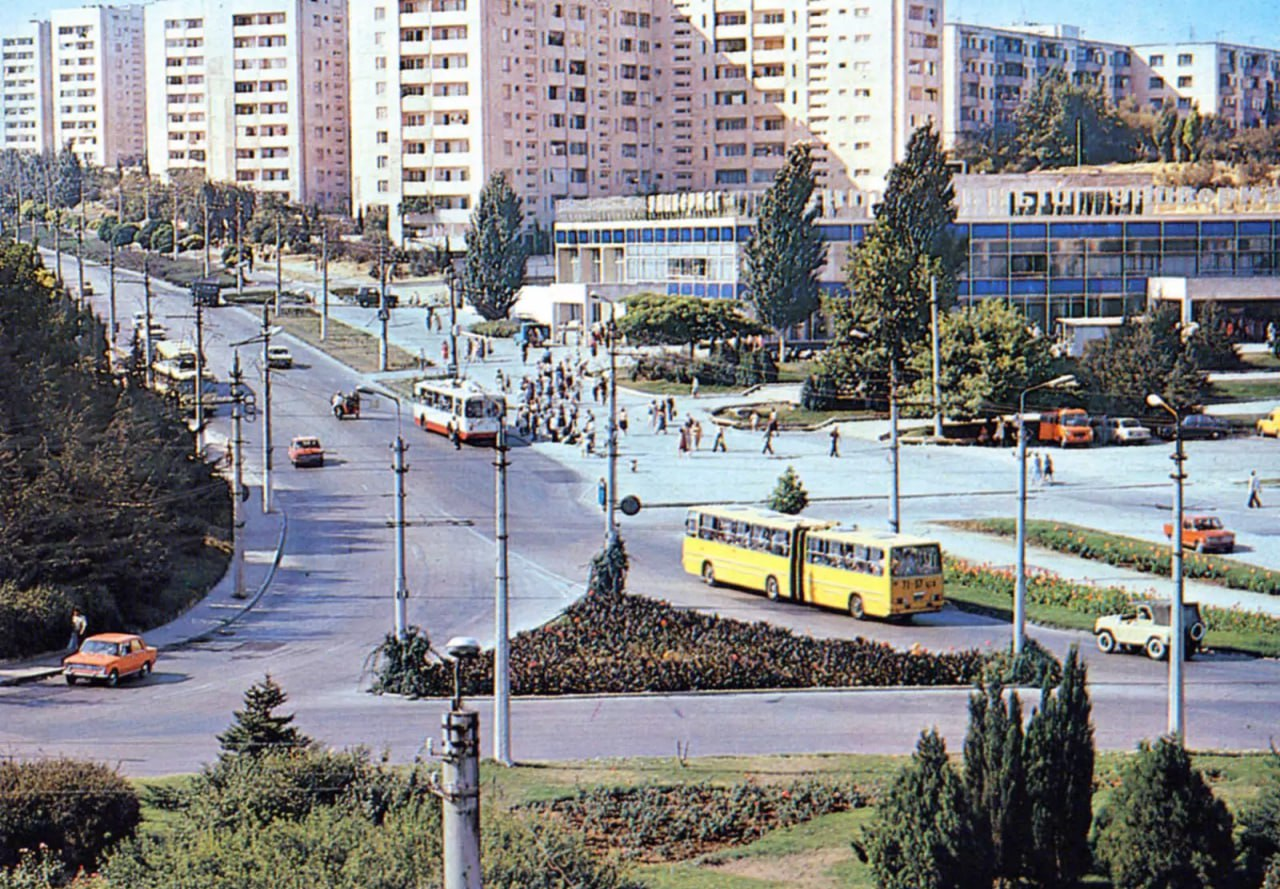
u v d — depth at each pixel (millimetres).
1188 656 60562
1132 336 115188
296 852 30844
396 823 31766
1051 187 170000
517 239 156500
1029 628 66062
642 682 56000
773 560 70688
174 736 49750
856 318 114750
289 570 76438
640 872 37094
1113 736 49812
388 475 97625
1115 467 99125
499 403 47938
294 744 40312
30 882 33969
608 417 111750
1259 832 36500
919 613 67625
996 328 109125
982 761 35719
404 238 197125
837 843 39250
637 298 129625
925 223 122875
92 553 65438
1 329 82750
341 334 147250
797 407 116312
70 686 56531
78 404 78188
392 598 70750
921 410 112312
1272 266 144000
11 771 38219
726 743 49219
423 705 53688
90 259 199375
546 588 72375
